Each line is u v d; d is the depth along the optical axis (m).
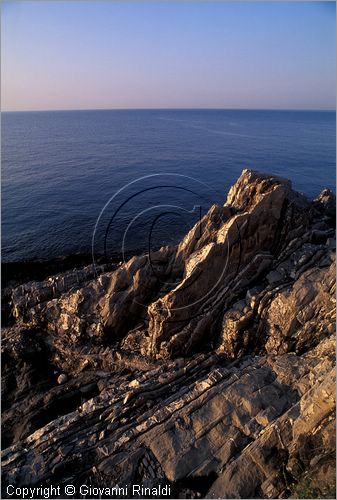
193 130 182.12
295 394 14.70
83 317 21.31
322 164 88.88
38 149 105.38
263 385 15.31
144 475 13.00
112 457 13.62
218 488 12.09
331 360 14.62
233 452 13.20
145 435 14.22
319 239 21.56
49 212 48.72
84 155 94.06
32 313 22.53
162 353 19.38
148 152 99.62
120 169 75.31
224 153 100.38
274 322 17.70
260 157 95.69
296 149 114.25
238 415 14.32
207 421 14.30
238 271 20.17
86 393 19.27
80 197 55.22
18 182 63.84
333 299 16.66
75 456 13.88
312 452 11.79
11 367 21.53
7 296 28.38
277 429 12.96
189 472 12.84
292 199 21.30
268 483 11.88
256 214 19.81
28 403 19.05
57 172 72.44
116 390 17.19
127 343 20.81
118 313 20.89
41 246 38.84
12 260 35.41
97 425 15.23
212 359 18.20
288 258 20.62
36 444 14.66
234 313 18.83
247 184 22.19
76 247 38.53
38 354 22.00
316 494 10.56
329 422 11.59
